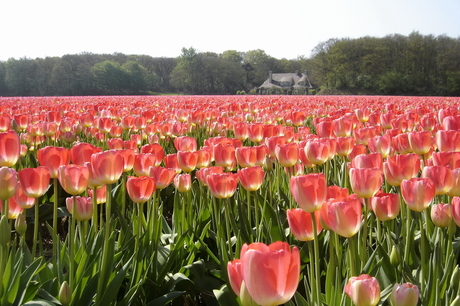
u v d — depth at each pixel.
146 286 2.67
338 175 4.04
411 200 2.02
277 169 3.81
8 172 1.88
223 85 111.00
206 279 2.82
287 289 1.18
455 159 2.53
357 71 87.56
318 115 9.07
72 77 89.00
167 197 5.12
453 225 2.25
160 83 112.38
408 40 84.62
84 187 2.26
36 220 2.65
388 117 5.40
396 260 2.30
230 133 7.58
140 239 2.74
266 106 10.94
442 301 2.02
